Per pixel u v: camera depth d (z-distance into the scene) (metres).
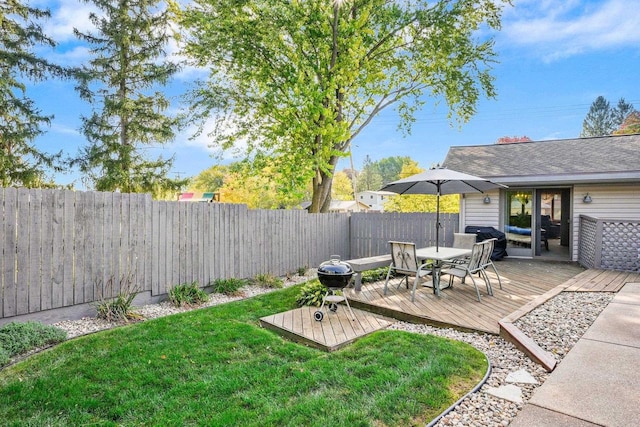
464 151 12.80
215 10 11.46
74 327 4.66
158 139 13.71
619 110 46.78
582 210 9.75
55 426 2.45
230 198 23.09
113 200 5.43
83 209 5.08
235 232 7.43
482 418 2.48
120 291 5.49
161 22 13.30
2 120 11.32
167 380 3.09
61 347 3.88
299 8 10.92
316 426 2.38
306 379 3.06
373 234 11.29
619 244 7.75
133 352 3.72
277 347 3.85
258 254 8.00
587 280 6.61
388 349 3.69
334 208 32.94
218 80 12.63
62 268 4.85
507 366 3.35
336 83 11.66
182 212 6.41
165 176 13.95
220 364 3.43
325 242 10.39
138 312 5.36
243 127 12.91
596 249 7.91
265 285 7.45
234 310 5.41
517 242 10.59
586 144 11.39
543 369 3.23
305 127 11.36
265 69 11.85
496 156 11.73
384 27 12.70
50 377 3.15
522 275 7.64
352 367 3.29
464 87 12.96
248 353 3.71
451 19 11.81
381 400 2.68
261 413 2.55
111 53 13.22
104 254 5.31
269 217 8.33
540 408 2.53
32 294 4.57
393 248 5.95
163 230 6.11
